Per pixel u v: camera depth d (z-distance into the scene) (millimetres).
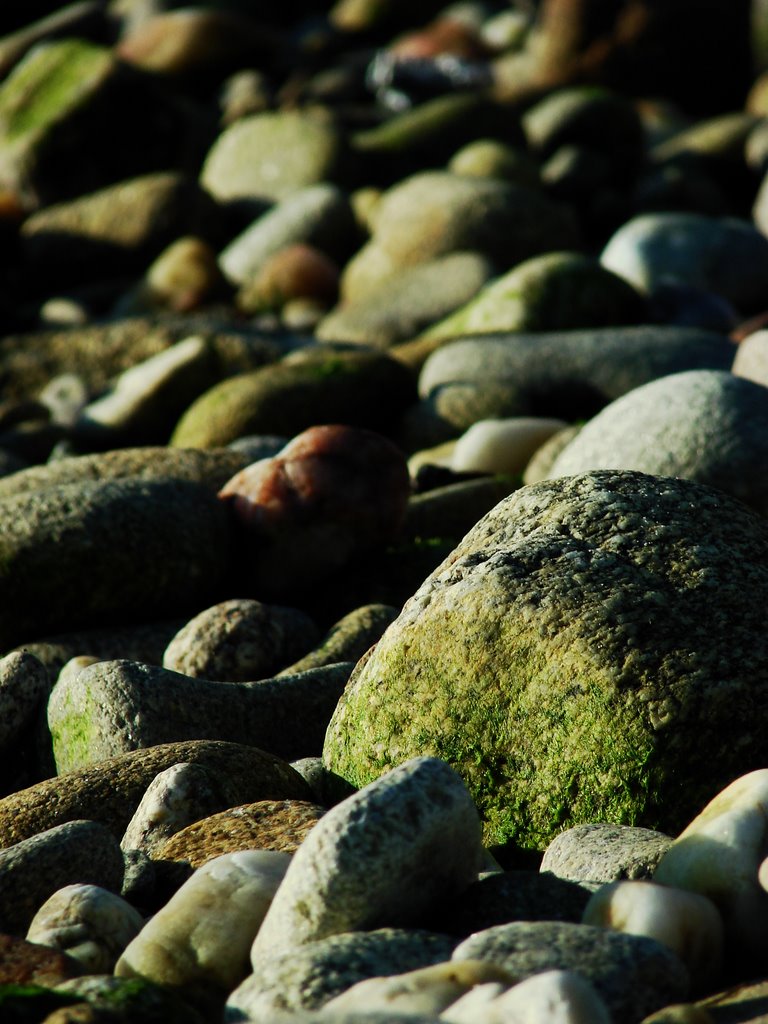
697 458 10742
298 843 6539
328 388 15477
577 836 6285
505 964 5043
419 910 5832
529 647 7047
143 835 7059
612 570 7297
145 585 10781
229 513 11664
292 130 30000
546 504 7965
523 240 23922
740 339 18016
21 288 27469
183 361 17156
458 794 5848
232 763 7531
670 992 5023
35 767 8945
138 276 27109
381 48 48000
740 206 31000
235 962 5715
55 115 30297
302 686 9031
